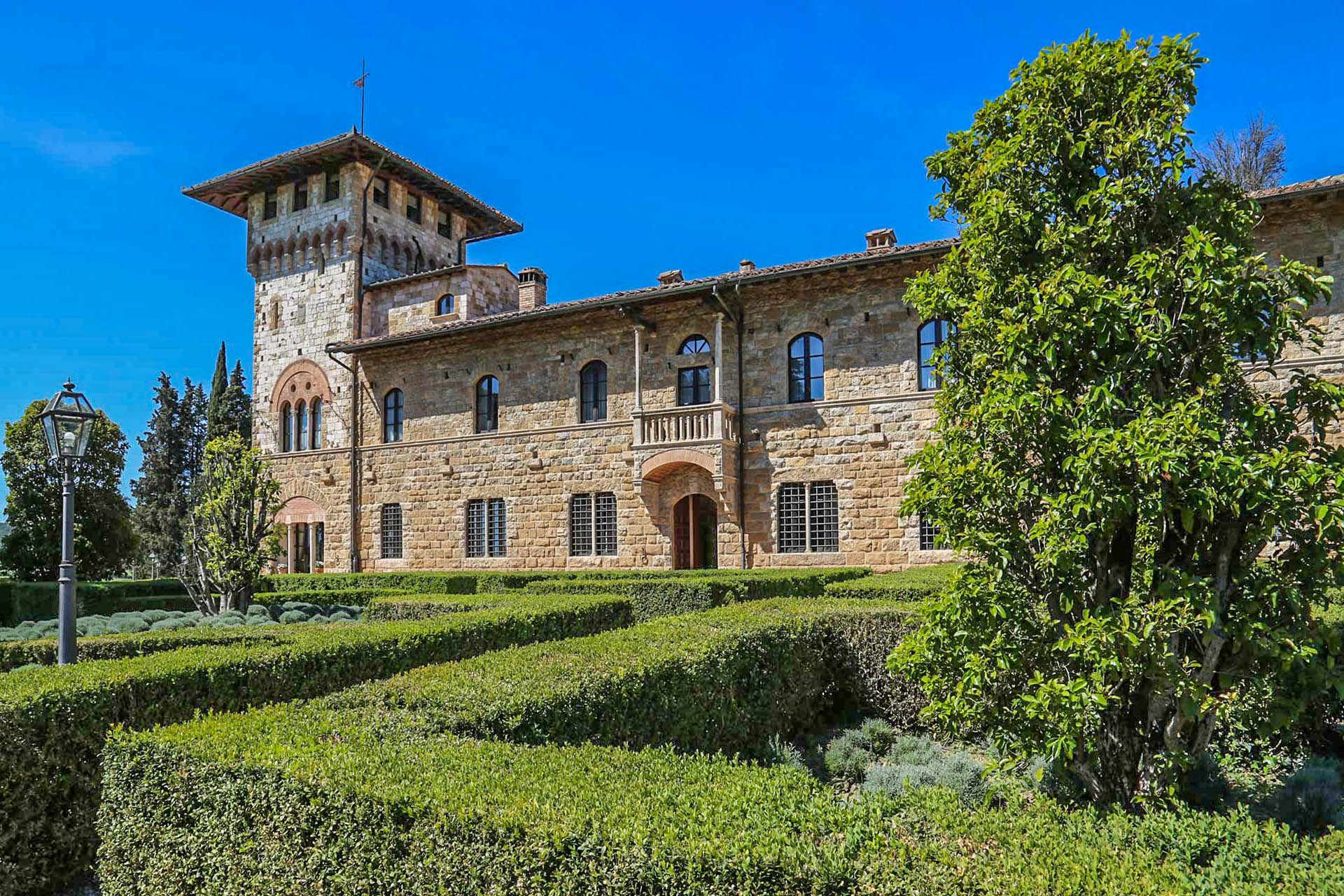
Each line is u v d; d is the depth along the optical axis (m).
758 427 26.75
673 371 28.25
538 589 22.31
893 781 7.31
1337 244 19.64
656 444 27.31
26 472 35.41
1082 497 5.22
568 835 3.57
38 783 6.64
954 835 3.64
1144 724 5.54
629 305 27.91
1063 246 5.91
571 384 30.23
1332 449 5.16
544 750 4.98
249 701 8.52
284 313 38.56
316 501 35.72
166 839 4.98
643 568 28.31
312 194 38.16
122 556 38.22
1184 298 5.39
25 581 33.97
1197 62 5.89
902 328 25.06
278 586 28.72
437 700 6.25
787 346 26.67
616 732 6.99
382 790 4.16
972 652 5.92
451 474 32.38
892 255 23.64
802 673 10.09
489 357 31.97
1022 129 6.25
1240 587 5.16
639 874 3.40
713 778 4.45
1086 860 3.34
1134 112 5.98
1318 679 5.19
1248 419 5.26
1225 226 5.85
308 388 37.28
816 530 25.92
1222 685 5.21
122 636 11.89
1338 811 5.39
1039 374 5.65
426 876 3.88
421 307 35.72
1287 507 4.81
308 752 4.84
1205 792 5.79
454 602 16.06
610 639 8.91
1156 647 5.05
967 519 6.06
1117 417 5.50
